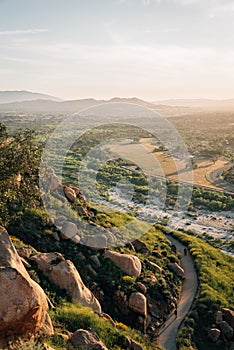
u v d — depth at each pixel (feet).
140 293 56.13
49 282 48.49
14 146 46.68
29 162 47.67
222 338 58.34
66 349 34.37
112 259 62.03
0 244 35.40
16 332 29.27
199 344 55.21
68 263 51.31
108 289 56.18
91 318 43.83
